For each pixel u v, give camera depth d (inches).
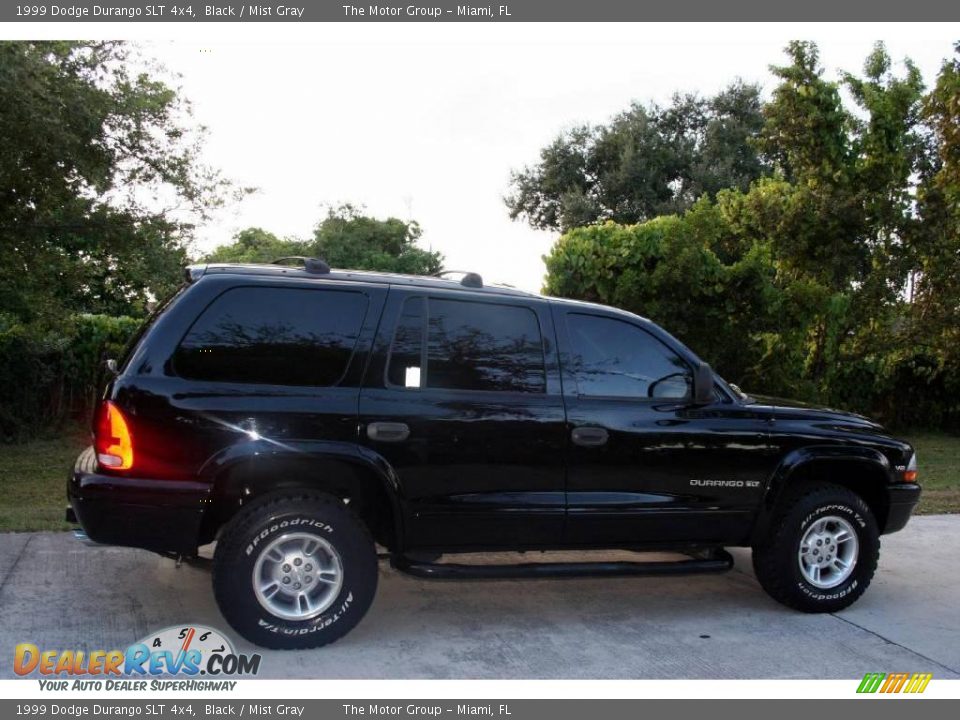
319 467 174.7
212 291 172.4
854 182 488.7
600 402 193.0
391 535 183.3
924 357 589.6
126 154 345.1
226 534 167.5
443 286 190.5
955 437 585.0
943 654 183.5
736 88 1189.1
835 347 501.7
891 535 293.7
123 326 487.5
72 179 339.9
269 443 167.2
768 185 493.0
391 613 201.6
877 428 220.7
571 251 383.2
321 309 178.4
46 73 295.7
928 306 526.0
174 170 352.2
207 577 218.5
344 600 173.2
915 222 499.5
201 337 169.6
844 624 202.1
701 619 203.9
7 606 193.5
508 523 185.0
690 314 386.6
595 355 197.3
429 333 184.2
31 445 440.8
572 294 384.8
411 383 180.1
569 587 227.9
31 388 453.1
